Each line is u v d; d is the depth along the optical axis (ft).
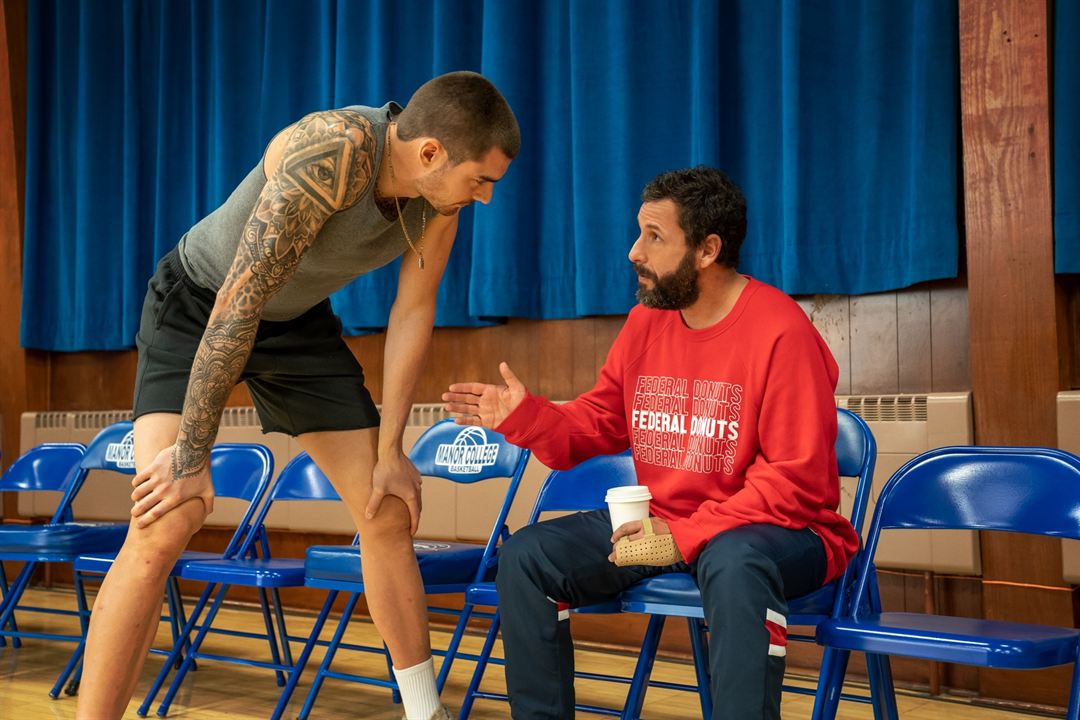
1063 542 8.96
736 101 11.48
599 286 11.82
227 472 10.18
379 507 6.51
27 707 9.29
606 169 11.84
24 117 17.40
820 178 10.78
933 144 10.06
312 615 14.21
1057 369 9.23
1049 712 8.90
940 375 10.32
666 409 6.61
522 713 6.01
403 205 6.15
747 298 6.41
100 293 16.37
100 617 5.91
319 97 14.34
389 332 6.68
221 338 5.65
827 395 6.15
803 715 8.86
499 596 6.19
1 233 17.46
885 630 5.58
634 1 11.71
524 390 6.73
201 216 15.35
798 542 5.79
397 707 9.33
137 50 16.20
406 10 13.50
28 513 16.57
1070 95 9.37
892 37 10.55
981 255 9.62
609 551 6.29
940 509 6.51
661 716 8.95
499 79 12.37
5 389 17.37
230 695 9.84
